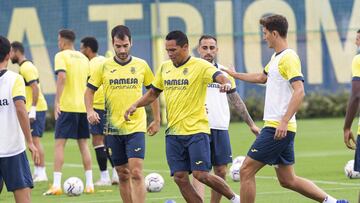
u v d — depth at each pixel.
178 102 23.39
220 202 28.30
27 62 34.88
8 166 21.09
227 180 34.41
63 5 69.56
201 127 23.31
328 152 46.19
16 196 21.28
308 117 71.44
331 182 33.19
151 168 40.50
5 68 21.23
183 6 70.12
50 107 67.81
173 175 23.67
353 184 32.41
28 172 21.41
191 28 70.31
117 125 25.48
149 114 65.00
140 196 25.09
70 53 33.06
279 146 22.53
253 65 70.50
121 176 25.94
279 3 70.94
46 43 69.12
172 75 23.52
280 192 30.33
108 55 35.94
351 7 71.19
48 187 33.91
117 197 30.42
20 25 69.31
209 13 70.44
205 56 25.86
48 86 68.62
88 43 34.81
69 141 57.88
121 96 25.47
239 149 48.84
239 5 70.50
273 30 22.62
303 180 23.45
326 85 71.44
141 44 69.31
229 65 25.50
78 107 32.66
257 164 22.72
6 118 21.03
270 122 22.52
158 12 68.88
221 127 26.05
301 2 71.06
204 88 23.41
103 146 33.88
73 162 44.72
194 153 23.20
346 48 71.25
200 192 25.83
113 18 69.69
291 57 22.16
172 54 23.33
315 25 71.19
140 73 25.64
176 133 23.48
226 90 22.92
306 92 71.50
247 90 70.56
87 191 31.95
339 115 71.56
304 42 71.19
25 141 23.11
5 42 21.09
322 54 71.31
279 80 22.42
